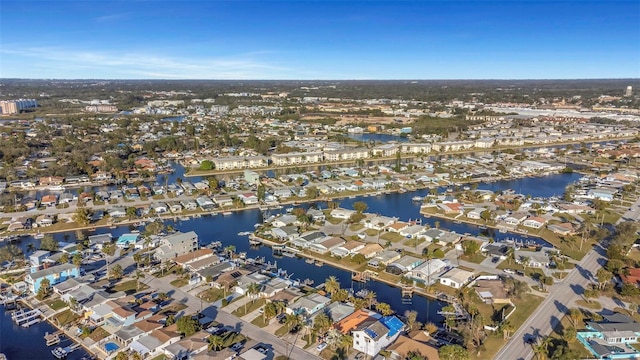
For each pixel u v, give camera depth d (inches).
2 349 4771.2
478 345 4626.0
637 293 5570.9
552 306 5482.3
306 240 7613.2
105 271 6579.7
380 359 4463.6
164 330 4906.5
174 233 7765.8
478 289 5821.9
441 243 7578.7
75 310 5452.8
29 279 6008.9
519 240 7869.1
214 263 6712.6
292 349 4697.3
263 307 5546.3
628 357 4453.7
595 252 7165.4
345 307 5369.1
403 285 6141.7
